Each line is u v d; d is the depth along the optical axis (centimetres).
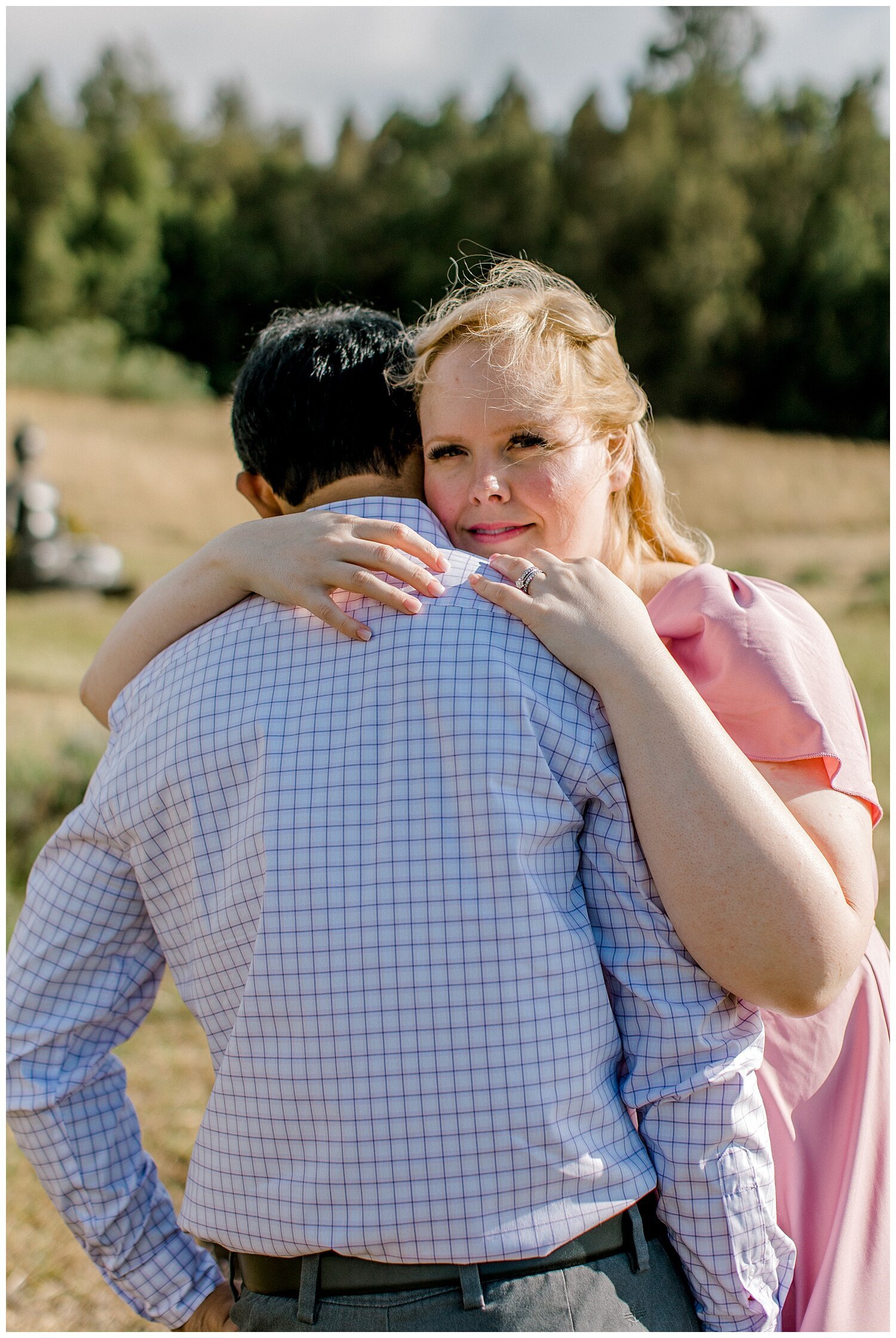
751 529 1563
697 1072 119
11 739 614
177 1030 371
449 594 125
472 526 147
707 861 112
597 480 151
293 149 4162
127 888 138
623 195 3325
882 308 3094
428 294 3362
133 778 130
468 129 3784
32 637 967
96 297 3353
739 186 3369
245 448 151
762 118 3709
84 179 3559
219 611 138
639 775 115
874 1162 138
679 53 3909
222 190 3741
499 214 3403
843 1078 143
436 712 115
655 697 116
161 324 3434
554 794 115
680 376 3141
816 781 129
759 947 112
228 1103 120
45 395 2416
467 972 111
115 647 146
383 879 113
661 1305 118
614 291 3231
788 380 3125
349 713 119
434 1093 111
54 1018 141
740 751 119
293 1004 114
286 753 119
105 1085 147
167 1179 287
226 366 3238
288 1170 116
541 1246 110
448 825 113
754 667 133
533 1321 109
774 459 1964
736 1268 120
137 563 1323
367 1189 112
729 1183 119
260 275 3441
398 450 148
